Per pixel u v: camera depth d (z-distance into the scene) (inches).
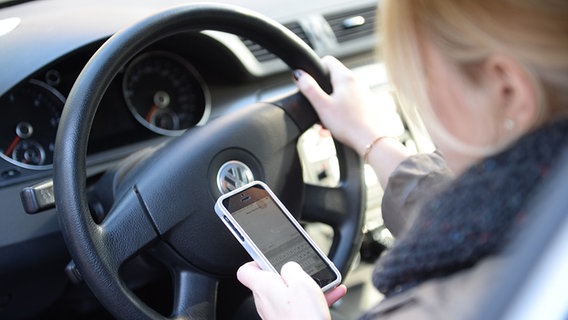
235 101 71.9
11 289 63.5
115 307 45.3
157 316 46.2
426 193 45.2
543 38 26.5
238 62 70.5
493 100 28.5
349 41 76.2
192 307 48.5
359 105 52.5
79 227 44.4
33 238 61.4
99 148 66.9
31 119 64.3
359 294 73.1
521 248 21.2
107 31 64.9
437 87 29.8
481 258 27.5
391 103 72.8
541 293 20.1
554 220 20.6
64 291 66.4
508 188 27.0
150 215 47.1
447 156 31.0
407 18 29.5
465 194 28.1
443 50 28.8
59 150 44.9
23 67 62.7
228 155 49.4
